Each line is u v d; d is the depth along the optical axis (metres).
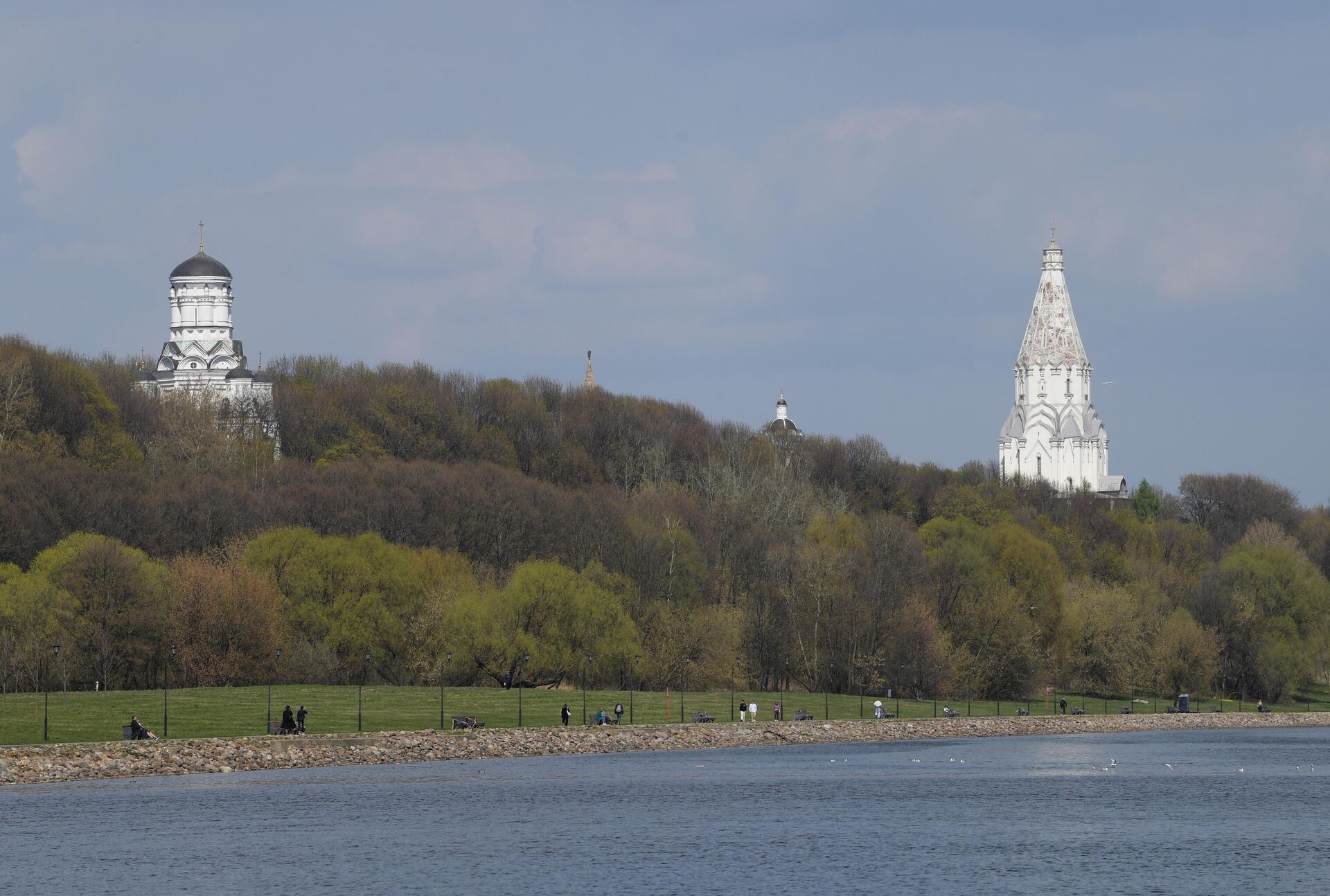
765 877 184.38
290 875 182.12
